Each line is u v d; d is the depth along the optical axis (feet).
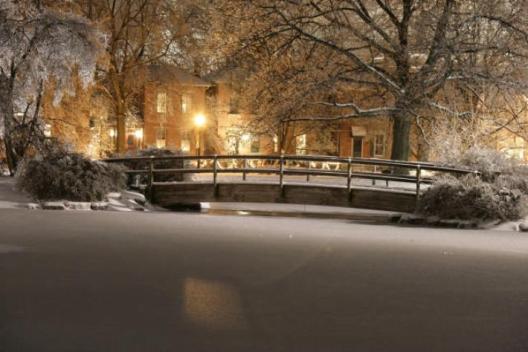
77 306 22.56
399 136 111.75
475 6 99.76
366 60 122.72
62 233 39.83
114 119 167.32
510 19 98.84
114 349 18.29
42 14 78.13
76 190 61.26
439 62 104.63
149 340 19.11
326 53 110.32
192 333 19.84
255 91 122.31
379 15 116.47
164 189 73.20
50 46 76.79
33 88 79.87
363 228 51.26
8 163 83.46
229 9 108.99
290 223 53.78
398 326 21.02
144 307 22.61
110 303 23.03
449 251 37.19
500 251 37.68
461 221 55.72
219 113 192.65
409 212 65.41
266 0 107.96
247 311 22.41
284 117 112.27
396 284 27.35
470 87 102.63
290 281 27.37
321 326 20.85
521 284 27.84
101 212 54.34
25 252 32.65
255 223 51.78
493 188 56.70
